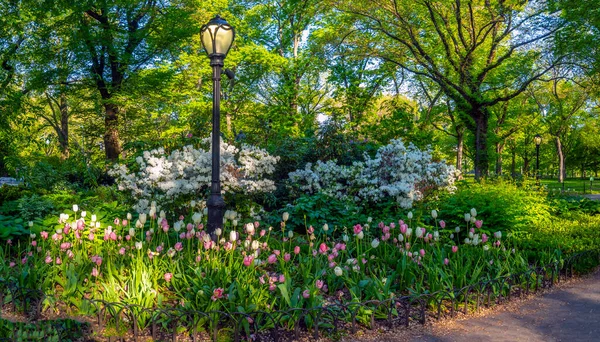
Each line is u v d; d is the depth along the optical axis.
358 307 4.66
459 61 20.39
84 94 18.53
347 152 11.64
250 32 24.14
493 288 5.71
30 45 17.11
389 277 5.20
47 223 6.82
